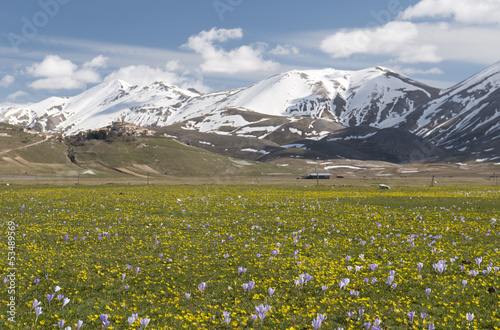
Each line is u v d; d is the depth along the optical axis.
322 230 25.75
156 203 44.00
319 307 11.79
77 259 17.69
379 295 12.92
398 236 23.55
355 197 53.72
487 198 48.50
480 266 16.11
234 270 16.06
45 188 73.06
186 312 11.64
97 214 33.78
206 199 49.94
